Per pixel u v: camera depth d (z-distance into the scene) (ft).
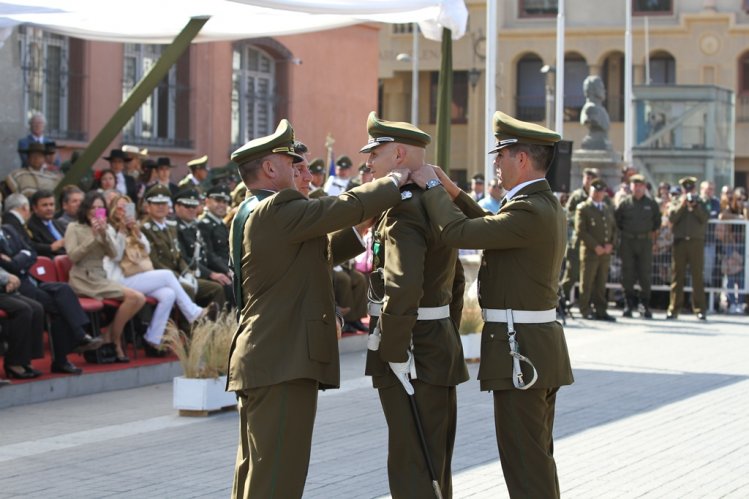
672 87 124.67
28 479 31.96
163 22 57.57
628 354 59.41
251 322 23.77
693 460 34.53
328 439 37.55
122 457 34.78
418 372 24.98
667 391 47.39
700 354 59.67
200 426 39.83
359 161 127.24
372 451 35.68
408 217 24.73
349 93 125.59
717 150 125.49
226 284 55.31
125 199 50.34
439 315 25.35
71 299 45.50
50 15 54.75
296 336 23.47
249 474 23.56
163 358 50.62
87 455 35.01
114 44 96.89
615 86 187.62
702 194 90.43
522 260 24.71
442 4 53.93
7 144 67.87
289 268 23.63
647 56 173.88
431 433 25.13
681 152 124.57
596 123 105.50
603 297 77.77
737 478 32.32
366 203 23.62
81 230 48.60
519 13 188.14
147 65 101.19
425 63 188.55
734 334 69.92
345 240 25.68
